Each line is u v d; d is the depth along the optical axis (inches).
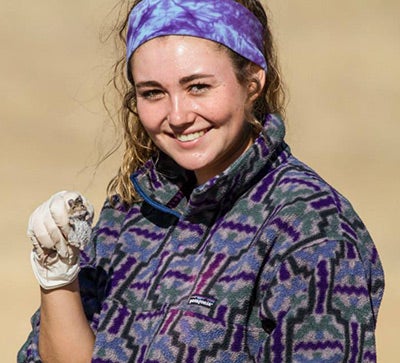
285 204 261.4
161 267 272.5
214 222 271.3
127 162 295.3
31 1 2145.7
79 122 1647.4
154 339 261.9
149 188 287.4
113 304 277.1
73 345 279.4
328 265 251.8
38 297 927.7
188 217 273.6
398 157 1546.5
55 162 1493.6
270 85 284.8
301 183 264.1
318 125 1675.7
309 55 1959.9
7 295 928.9
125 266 281.6
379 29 2074.3
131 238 285.1
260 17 282.5
